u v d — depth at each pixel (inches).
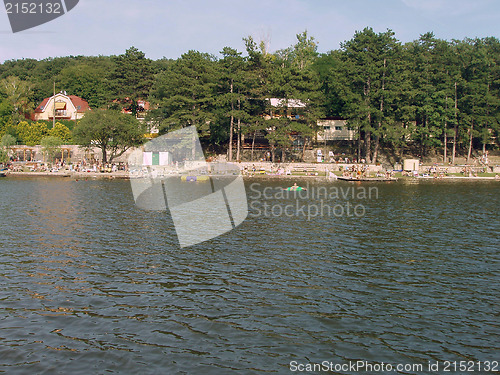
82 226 1147.3
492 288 697.0
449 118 3380.9
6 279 717.9
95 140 3078.2
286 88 3053.6
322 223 1232.2
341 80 3166.8
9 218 1251.8
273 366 467.8
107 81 3821.4
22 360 472.1
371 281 727.7
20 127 3703.3
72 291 669.3
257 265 812.6
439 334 541.3
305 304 628.1
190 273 761.6
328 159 3420.3
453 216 1359.5
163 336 529.7
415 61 3469.5
